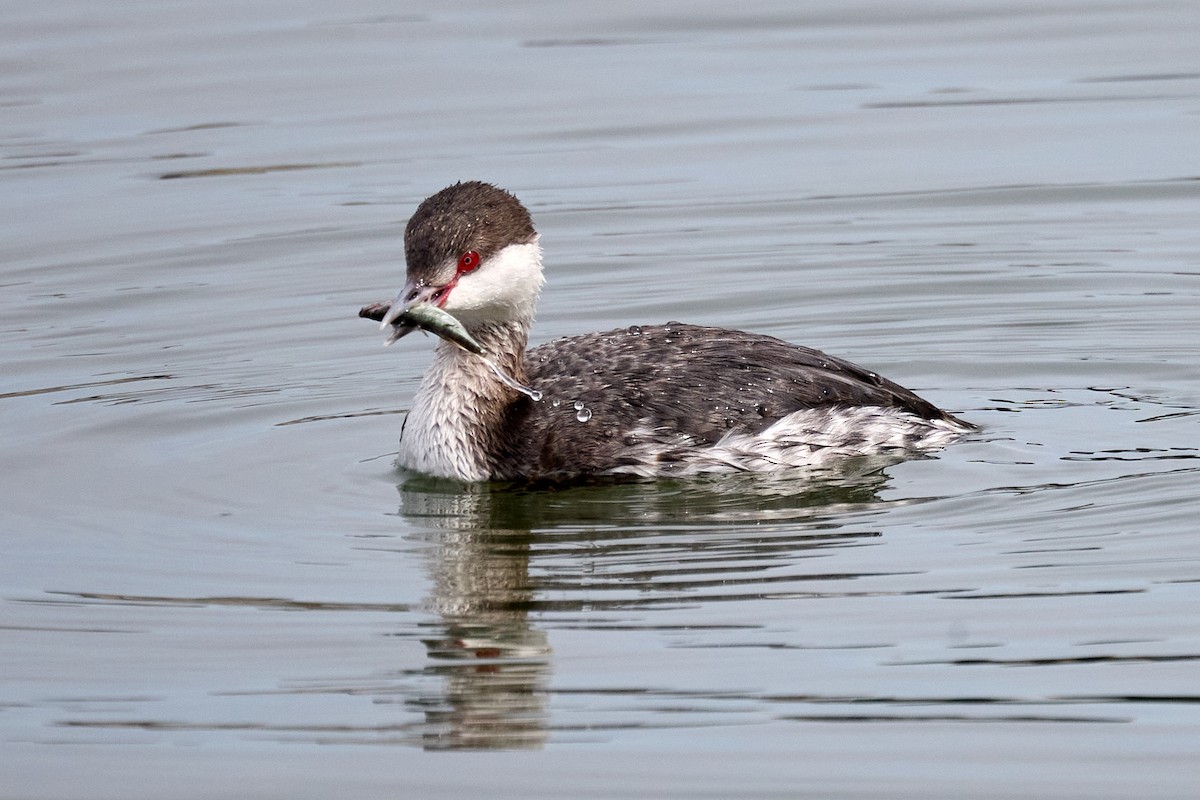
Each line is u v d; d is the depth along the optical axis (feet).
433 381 45.78
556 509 43.01
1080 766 30.12
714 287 60.64
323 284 61.57
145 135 74.69
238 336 57.47
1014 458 45.39
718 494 43.73
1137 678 32.96
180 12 91.66
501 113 76.79
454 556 39.93
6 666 34.63
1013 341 55.62
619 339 47.42
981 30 86.58
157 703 33.17
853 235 64.75
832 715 31.96
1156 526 40.29
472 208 44.55
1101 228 64.59
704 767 30.32
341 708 32.83
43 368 54.70
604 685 33.27
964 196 67.72
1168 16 87.25
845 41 85.51
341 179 70.13
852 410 45.55
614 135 74.43
